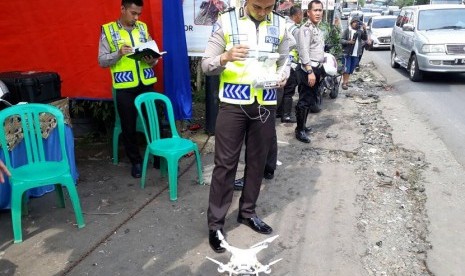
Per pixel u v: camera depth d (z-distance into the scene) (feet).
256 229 11.13
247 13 9.50
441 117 23.08
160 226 11.41
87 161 16.10
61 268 9.50
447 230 11.50
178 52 15.42
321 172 15.43
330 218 12.02
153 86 15.25
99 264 9.69
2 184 11.51
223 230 11.19
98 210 12.25
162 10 15.15
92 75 16.70
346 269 9.68
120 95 13.80
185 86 15.93
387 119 22.88
